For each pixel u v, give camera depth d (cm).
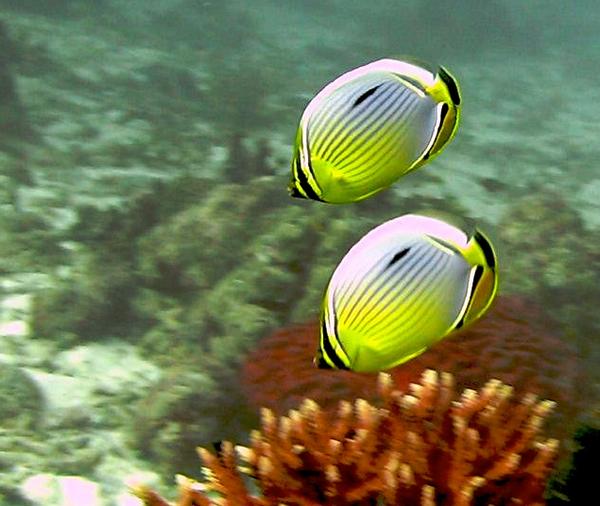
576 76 1139
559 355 148
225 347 242
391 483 110
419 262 89
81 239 360
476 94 938
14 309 304
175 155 539
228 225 297
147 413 227
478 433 116
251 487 158
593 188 616
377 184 95
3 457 216
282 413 144
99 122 593
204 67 844
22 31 753
